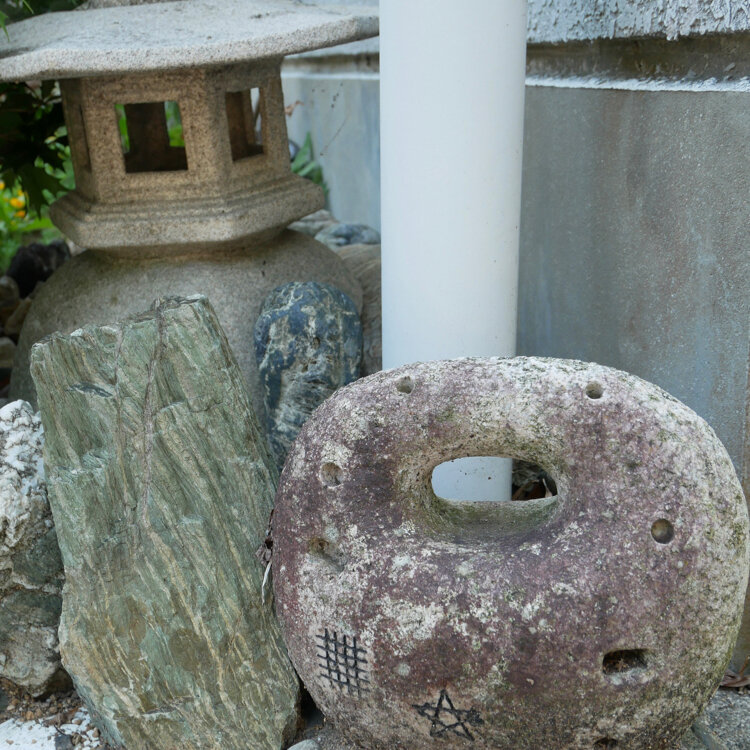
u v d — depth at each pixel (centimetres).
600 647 149
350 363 263
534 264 307
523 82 219
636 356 242
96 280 285
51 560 204
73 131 278
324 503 165
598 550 150
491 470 225
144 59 229
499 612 151
